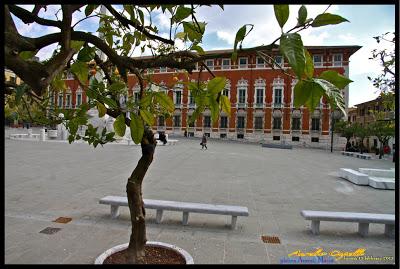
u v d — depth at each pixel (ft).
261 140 152.25
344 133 117.70
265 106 152.15
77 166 43.65
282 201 26.91
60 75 6.23
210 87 4.17
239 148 107.45
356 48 129.59
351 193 31.76
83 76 5.36
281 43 2.16
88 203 23.18
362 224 18.11
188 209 18.42
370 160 83.92
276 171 48.14
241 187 32.96
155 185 32.24
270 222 20.22
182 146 99.30
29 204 22.38
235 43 2.77
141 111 4.68
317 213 18.31
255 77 153.38
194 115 4.54
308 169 52.95
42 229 17.16
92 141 7.45
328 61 133.28
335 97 2.36
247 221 20.16
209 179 37.40
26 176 34.06
